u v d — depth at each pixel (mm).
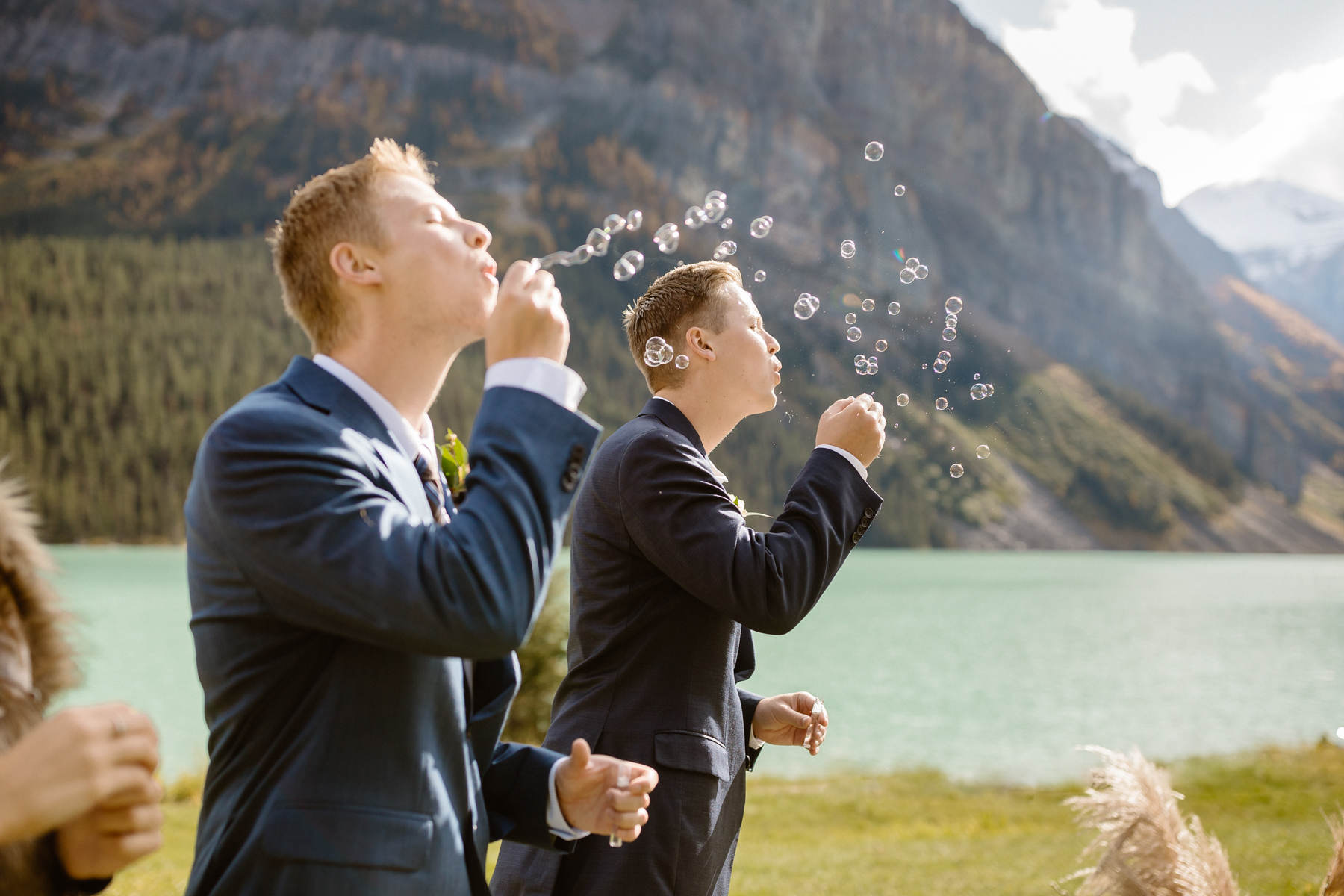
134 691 24781
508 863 1977
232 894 1131
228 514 1148
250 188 167500
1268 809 9727
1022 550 138000
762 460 104688
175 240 154875
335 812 1132
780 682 28922
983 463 150125
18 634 880
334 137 173875
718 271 2215
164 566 79438
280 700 1175
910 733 21297
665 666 1950
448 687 1253
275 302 129750
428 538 1146
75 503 104750
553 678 10234
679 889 1858
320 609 1122
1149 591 73625
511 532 1155
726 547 1812
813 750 2244
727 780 1965
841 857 7824
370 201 1312
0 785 812
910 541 137250
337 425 1240
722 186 169750
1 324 113188
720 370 2146
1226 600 65562
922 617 50344
